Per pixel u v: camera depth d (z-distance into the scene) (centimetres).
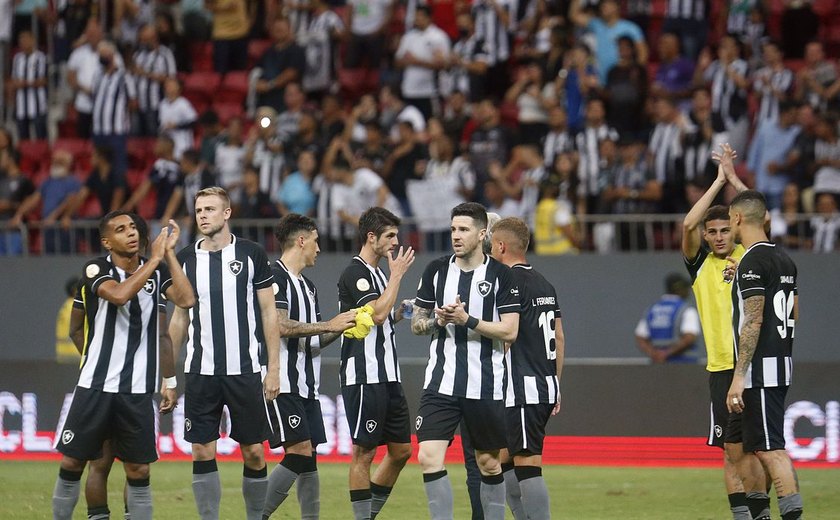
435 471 2106
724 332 2292
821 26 4978
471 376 2106
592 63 4309
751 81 4275
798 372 3284
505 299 2117
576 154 3966
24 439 3525
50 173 4600
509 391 2159
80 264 4094
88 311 2067
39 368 3525
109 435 2084
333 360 3428
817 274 3716
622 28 4478
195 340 2155
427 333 2167
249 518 2183
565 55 4438
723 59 4272
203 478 2144
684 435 3338
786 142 3984
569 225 3844
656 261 3803
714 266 2325
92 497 2142
